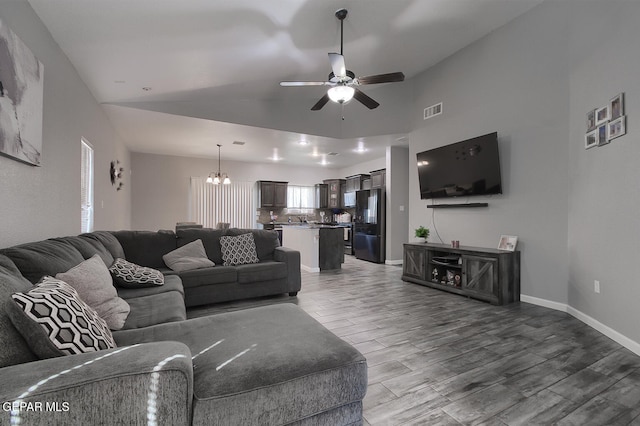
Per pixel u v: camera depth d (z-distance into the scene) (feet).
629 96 7.82
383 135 18.79
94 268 6.27
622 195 8.03
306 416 3.92
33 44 7.44
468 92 14.20
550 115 11.09
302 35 10.78
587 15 9.56
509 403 5.51
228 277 11.54
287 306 6.46
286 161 29.09
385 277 16.98
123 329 5.66
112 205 16.96
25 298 3.35
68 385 2.68
